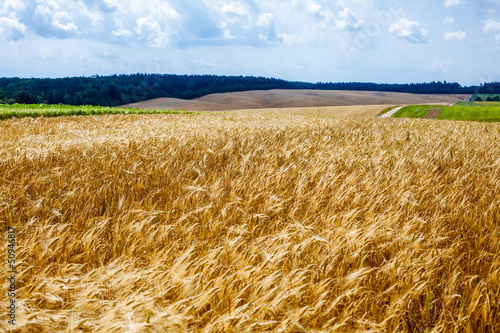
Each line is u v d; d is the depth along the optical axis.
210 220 4.04
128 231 3.86
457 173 6.62
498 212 4.55
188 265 2.90
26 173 6.44
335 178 5.48
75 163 7.28
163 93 136.50
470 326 2.47
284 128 13.48
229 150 8.59
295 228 3.84
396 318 2.57
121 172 6.67
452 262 3.32
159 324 2.42
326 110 64.88
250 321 2.40
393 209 4.46
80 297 2.74
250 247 3.39
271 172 6.01
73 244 3.46
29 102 109.56
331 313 2.58
